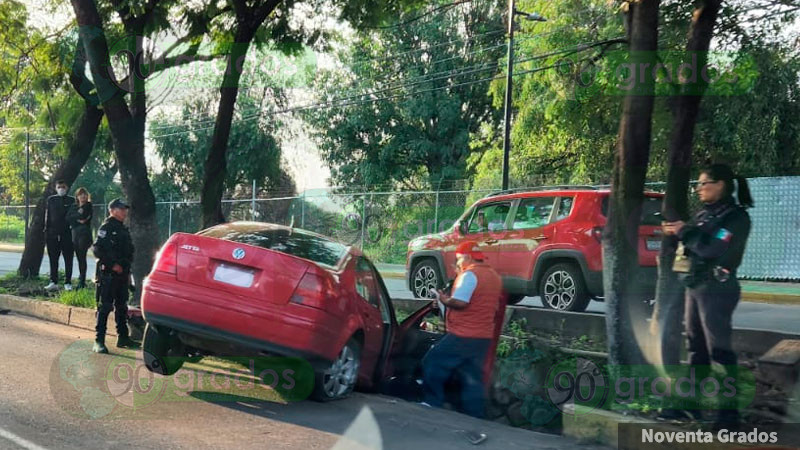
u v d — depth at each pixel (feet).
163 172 116.98
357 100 111.75
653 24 20.03
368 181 111.75
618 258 19.62
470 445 16.69
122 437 15.65
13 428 15.74
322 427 17.49
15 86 47.96
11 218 146.51
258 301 18.60
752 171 58.03
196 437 16.01
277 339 18.40
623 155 19.83
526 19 71.46
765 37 40.60
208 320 18.79
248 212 99.45
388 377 23.50
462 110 110.63
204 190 36.50
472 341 20.67
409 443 16.57
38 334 29.32
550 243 33.91
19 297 37.70
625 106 20.02
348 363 20.13
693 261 17.72
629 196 19.67
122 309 26.73
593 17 61.05
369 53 110.42
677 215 20.35
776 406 17.69
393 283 65.00
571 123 68.90
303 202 86.99
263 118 111.14
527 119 75.72
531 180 77.05
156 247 33.32
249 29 36.76
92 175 133.90
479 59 106.93
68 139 48.16
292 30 42.29
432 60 108.17
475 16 107.34
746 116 56.44
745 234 17.42
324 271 19.12
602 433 17.16
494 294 20.86
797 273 54.24
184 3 40.47
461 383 20.81
